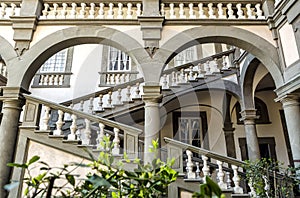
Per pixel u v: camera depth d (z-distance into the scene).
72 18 4.11
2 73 5.46
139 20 4.06
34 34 4.05
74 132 3.60
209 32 4.04
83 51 6.94
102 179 1.09
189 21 4.11
